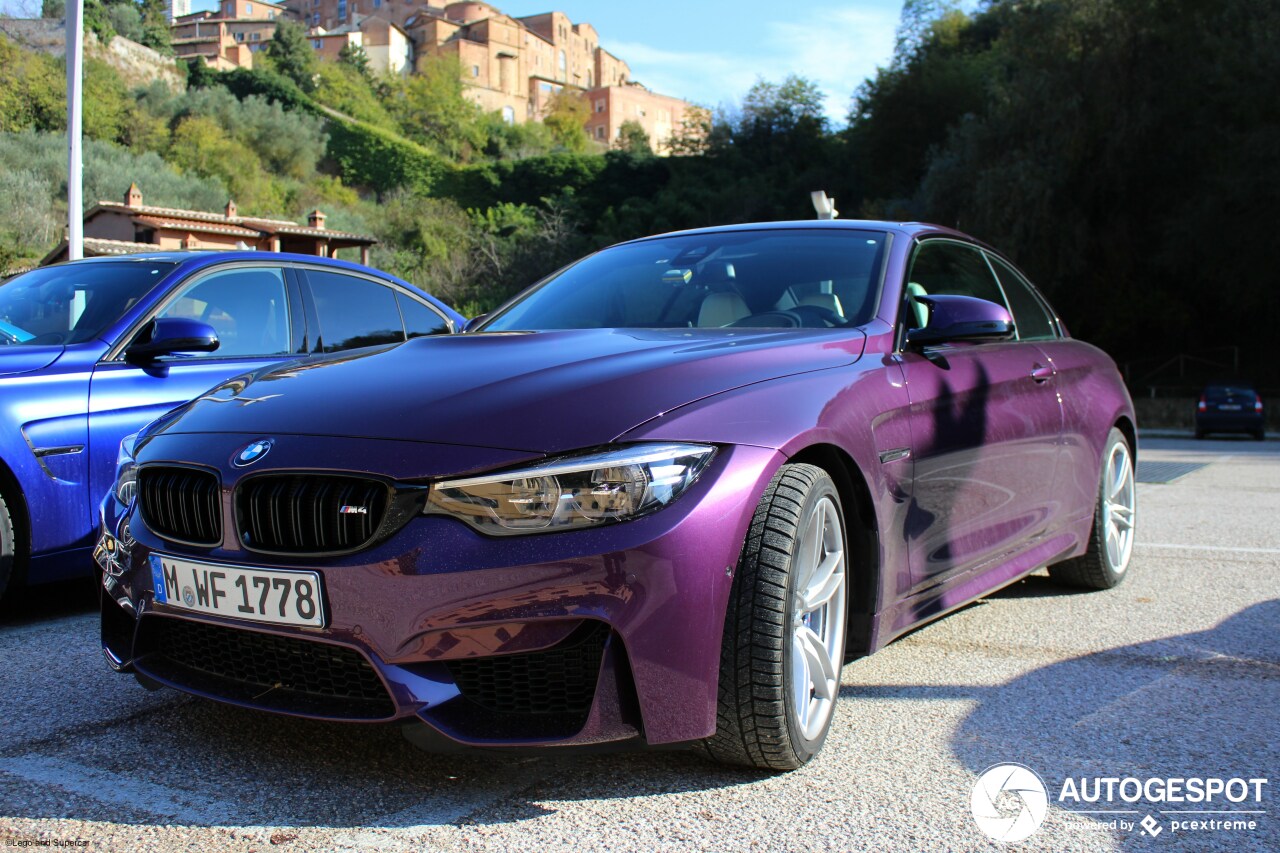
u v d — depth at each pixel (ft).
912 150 156.76
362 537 6.84
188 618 7.42
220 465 7.39
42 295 14.52
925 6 165.27
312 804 7.02
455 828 6.68
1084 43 98.53
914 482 9.07
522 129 377.91
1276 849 6.55
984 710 9.10
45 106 195.83
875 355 9.30
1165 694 9.56
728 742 7.30
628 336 9.09
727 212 219.20
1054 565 14.01
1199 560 16.25
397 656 6.68
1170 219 95.91
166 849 6.33
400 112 359.87
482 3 437.58
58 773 7.52
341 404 7.73
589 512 6.68
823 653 7.93
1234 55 89.81
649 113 446.19
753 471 7.21
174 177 195.11
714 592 6.91
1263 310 102.58
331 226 224.53
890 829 6.73
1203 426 78.18
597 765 7.77
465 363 8.34
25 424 12.07
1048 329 13.84
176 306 14.39
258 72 293.02
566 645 6.70
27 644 11.24
